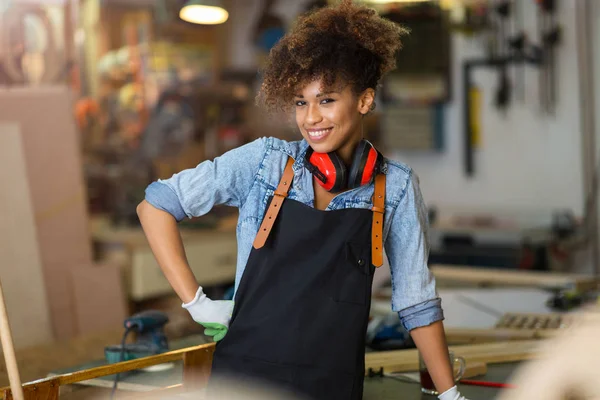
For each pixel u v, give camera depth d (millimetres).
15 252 4008
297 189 1746
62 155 4301
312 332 1674
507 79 5582
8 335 1564
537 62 5391
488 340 2695
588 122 5359
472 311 3143
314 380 1666
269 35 6391
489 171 5750
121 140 5527
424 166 6004
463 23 5195
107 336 3545
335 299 1688
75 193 4316
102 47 5547
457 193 5891
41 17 5082
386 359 2367
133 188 5223
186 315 4371
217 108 5812
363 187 1765
